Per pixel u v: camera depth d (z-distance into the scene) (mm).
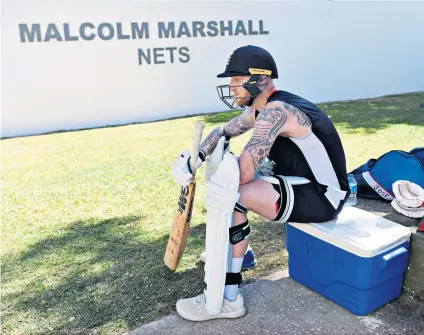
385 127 7367
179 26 9453
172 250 2373
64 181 4969
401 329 2047
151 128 8422
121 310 2309
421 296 2229
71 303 2408
